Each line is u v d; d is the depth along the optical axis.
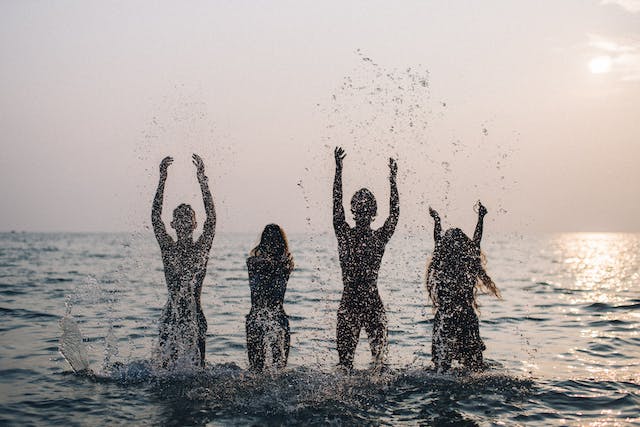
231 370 7.13
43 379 6.75
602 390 6.48
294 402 5.93
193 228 7.41
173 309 7.15
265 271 7.25
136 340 9.03
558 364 7.79
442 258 7.28
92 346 8.57
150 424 5.32
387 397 6.15
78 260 35.59
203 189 7.40
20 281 19.62
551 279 23.98
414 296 16.06
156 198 7.32
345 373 6.96
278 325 7.20
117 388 6.39
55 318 11.17
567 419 5.55
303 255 43.44
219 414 5.57
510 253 60.47
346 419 5.47
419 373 7.06
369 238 7.09
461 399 6.11
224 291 17.20
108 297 14.99
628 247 95.88
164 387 6.41
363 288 7.01
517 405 5.95
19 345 8.60
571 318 12.19
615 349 8.84
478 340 7.25
